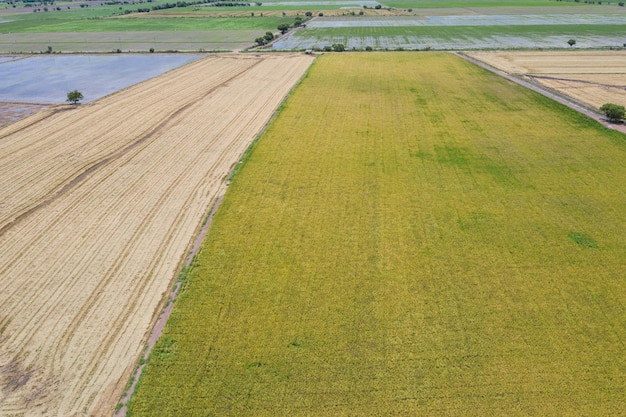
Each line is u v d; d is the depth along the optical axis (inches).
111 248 985.5
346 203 1132.5
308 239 991.0
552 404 618.2
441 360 690.2
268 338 735.7
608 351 697.6
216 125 1731.1
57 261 944.9
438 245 959.6
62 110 1961.1
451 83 2235.5
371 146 1477.6
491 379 657.6
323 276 875.4
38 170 1364.4
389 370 676.1
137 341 741.9
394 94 2058.3
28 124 1779.0
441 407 618.8
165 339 739.4
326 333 743.1
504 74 2416.3
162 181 1285.7
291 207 1120.8
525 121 1681.8
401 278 864.9
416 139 1529.3
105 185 1267.2
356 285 849.5
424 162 1350.9
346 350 710.5
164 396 644.1
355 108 1868.8
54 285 874.8
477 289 832.3
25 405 636.7
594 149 1414.9
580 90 2103.8
